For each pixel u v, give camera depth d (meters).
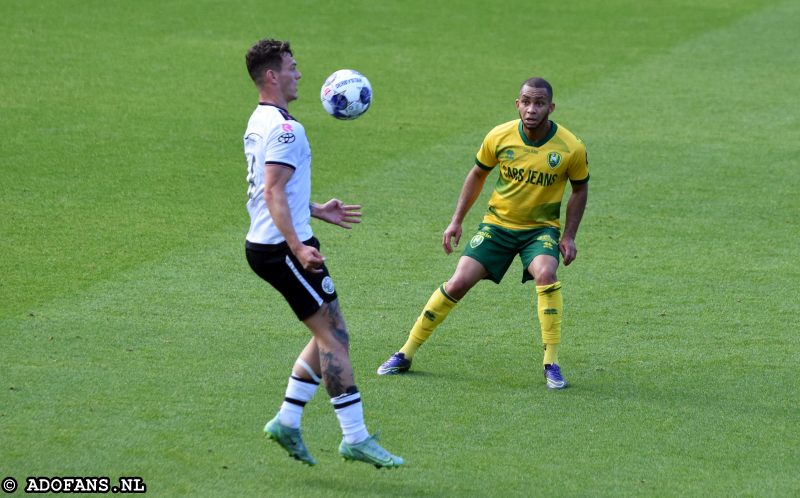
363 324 28.42
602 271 32.91
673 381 24.81
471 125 49.94
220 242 34.69
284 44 20.45
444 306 24.62
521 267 32.97
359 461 20.25
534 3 74.56
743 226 37.59
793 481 19.95
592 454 21.00
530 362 25.97
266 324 27.94
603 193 41.12
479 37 66.38
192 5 70.12
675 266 33.44
